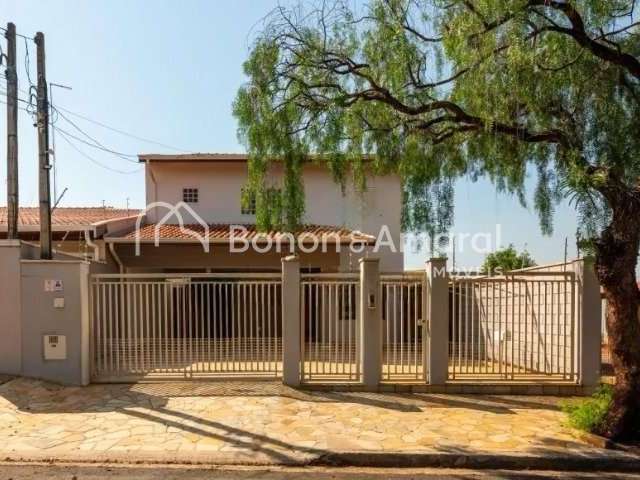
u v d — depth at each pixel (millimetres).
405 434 6219
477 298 8672
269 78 7223
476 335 8516
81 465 5426
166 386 8219
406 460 5562
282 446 5844
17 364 8344
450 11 6527
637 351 5930
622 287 5906
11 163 9430
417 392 8125
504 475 5297
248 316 8609
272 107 7250
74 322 8312
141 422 6684
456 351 8422
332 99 7203
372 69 7215
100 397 7719
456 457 5543
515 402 7684
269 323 8500
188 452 5676
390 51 7004
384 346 8602
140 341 8523
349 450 5668
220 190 15367
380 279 8281
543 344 8977
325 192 15141
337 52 7277
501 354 8578
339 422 6688
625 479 5199
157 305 8633
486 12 5965
